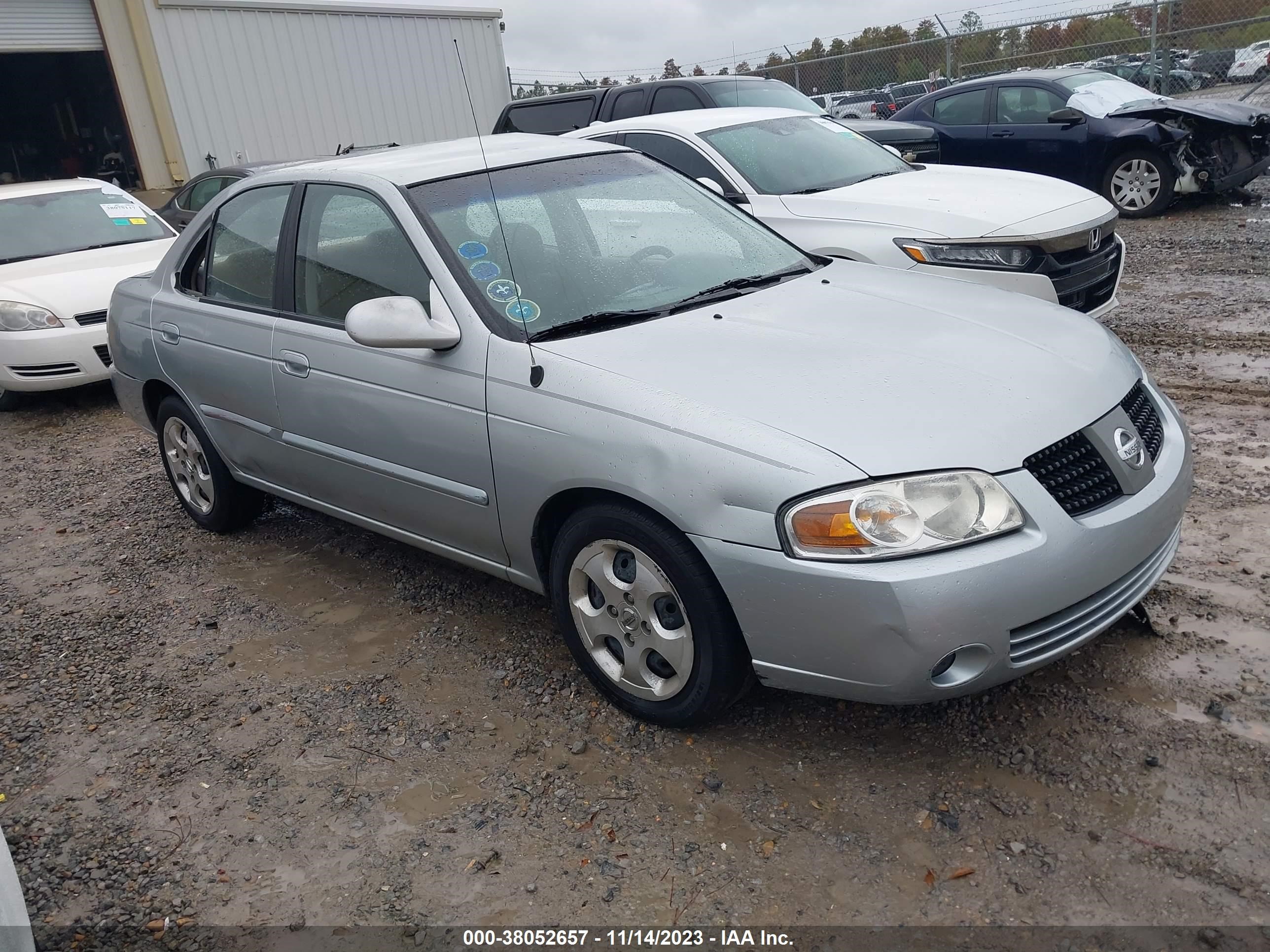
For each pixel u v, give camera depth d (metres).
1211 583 3.51
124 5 14.59
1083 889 2.35
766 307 3.40
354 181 3.78
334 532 4.91
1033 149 11.05
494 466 3.18
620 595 2.98
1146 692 2.99
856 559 2.45
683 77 9.48
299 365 3.86
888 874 2.46
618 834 2.68
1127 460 2.79
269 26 15.49
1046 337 3.19
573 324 3.27
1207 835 2.45
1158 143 10.19
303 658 3.75
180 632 4.05
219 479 4.73
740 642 2.78
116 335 5.05
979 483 2.51
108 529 5.30
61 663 3.90
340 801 2.93
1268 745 2.71
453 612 3.98
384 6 16.56
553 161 4.01
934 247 5.55
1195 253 8.70
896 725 3.00
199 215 4.72
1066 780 2.69
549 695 3.34
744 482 2.57
